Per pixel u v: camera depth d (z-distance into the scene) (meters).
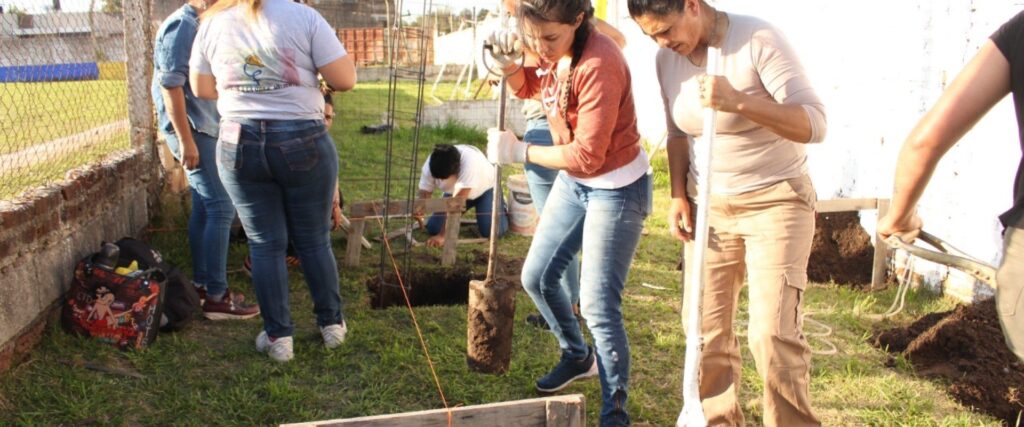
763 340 2.80
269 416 3.44
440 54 17.50
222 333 4.27
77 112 4.87
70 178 4.20
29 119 4.52
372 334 4.33
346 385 3.76
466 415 2.25
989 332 4.35
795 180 2.80
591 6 2.76
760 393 3.85
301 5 3.59
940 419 3.66
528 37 2.71
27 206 3.64
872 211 5.71
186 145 4.16
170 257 5.34
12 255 3.52
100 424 3.28
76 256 4.17
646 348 4.31
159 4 5.87
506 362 3.26
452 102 12.70
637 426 3.47
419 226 6.70
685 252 3.21
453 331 4.45
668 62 2.93
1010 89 1.70
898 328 4.64
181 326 4.20
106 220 4.64
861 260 5.72
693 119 2.88
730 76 2.69
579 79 2.77
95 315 3.89
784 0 6.87
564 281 4.29
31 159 4.47
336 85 3.67
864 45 5.86
